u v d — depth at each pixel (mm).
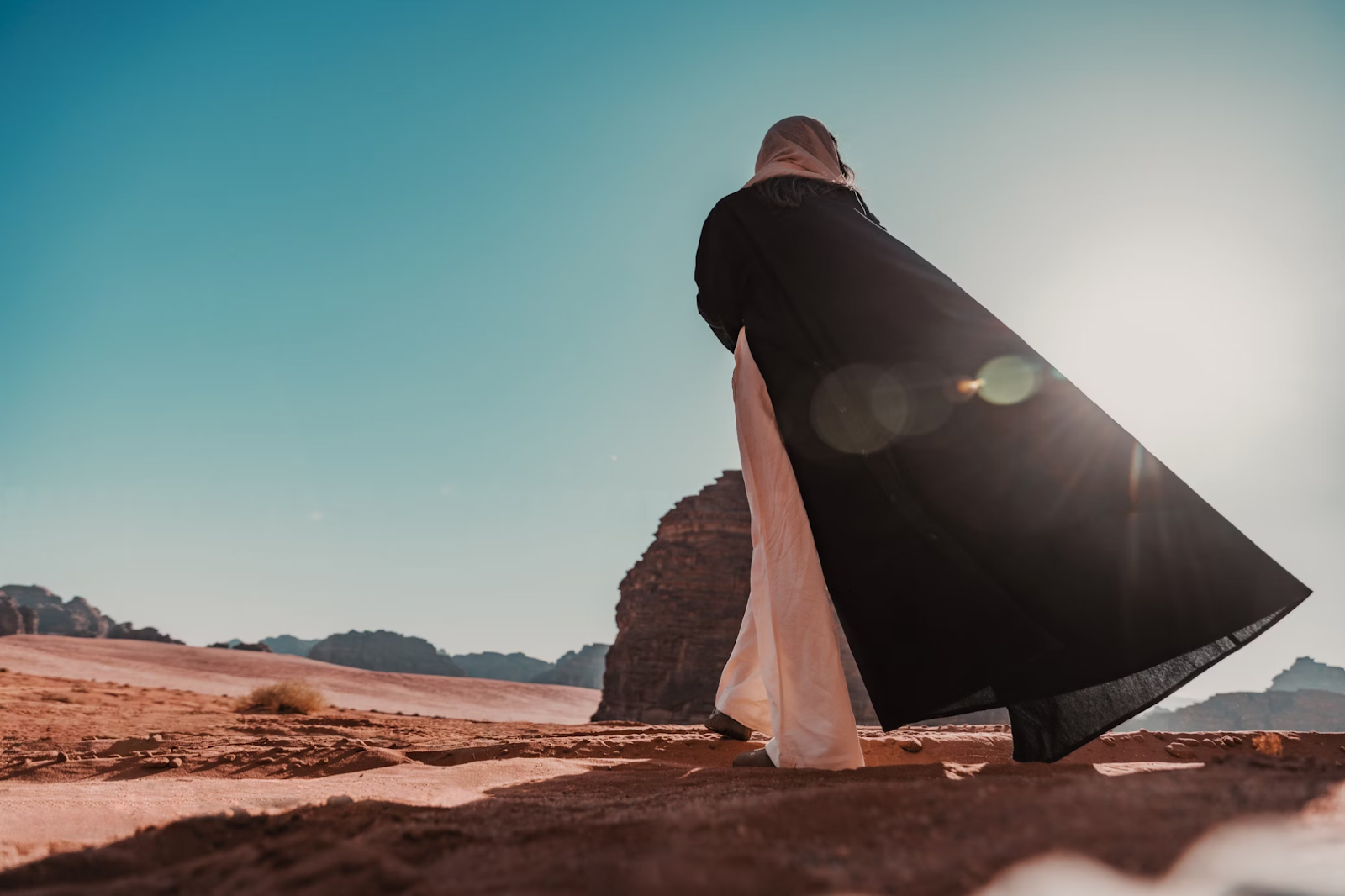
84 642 99688
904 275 3855
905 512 3568
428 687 105562
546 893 1513
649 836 1936
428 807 2715
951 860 1526
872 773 3354
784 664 3805
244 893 1677
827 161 4664
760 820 1896
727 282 4367
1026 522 3361
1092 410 3504
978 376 3592
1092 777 2203
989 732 6195
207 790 3496
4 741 9062
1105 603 3215
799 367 3938
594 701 125000
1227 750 5609
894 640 3512
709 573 86250
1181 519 3314
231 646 161250
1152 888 1307
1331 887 1250
